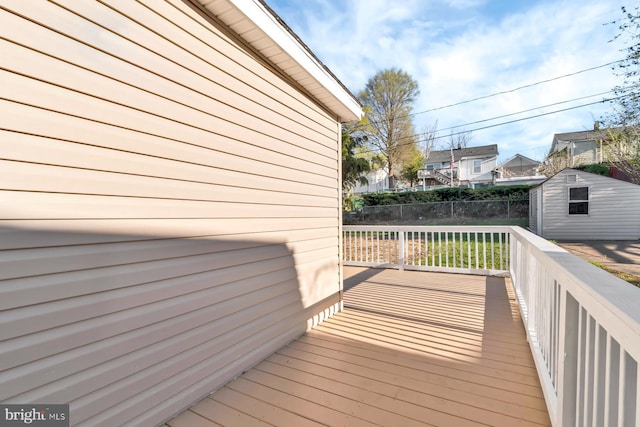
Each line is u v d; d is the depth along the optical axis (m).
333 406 1.85
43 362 1.25
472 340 2.72
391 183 24.80
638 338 0.62
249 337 2.34
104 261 1.47
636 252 8.02
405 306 3.71
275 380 2.14
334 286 3.55
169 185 1.78
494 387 2.01
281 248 2.73
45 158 1.27
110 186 1.49
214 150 2.07
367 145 23.53
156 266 1.70
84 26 1.40
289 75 2.85
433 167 29.55
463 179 28.08
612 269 6.04
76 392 1.35
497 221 15.68
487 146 29.30
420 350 2.55
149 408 1.64
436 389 2.00
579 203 10.92
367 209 18.38
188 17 1.89
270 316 2.56
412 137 24.30
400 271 5.79
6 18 1.17
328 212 3.49
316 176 3.29
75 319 1.35
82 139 1.39
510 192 16.42
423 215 17.17
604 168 11.48
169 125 1.78
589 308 0.97
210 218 2.04
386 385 2.06
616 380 0.88
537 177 19.25
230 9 2.02
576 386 1.22
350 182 13.34
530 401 1.85
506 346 2.59
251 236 2.39
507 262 5.17
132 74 1.59
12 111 1.19
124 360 1.54
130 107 1.58
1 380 1.14
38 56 1.25
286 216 2.80
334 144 3.66
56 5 1.31
